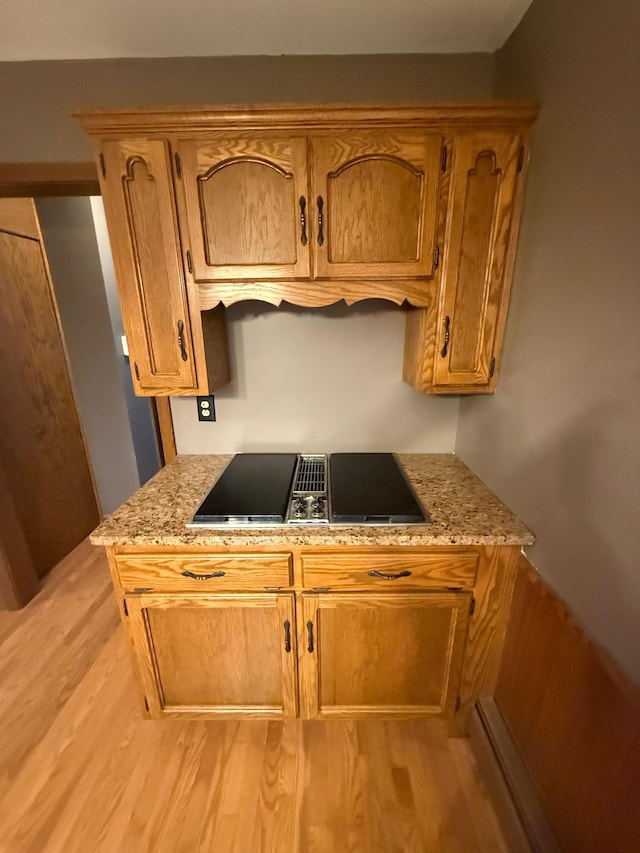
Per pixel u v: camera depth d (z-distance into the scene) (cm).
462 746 142
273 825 120
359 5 112
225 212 119
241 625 131
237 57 134
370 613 128
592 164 87
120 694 162
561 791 101
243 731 147
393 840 117
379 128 111
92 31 120
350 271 123
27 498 225
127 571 124
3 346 207
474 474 156
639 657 76
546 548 108
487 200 117
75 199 235
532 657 114
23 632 195
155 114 109
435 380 133
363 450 178
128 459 289
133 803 126
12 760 138
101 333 260
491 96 138
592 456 89
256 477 150
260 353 166
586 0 87
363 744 142
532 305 113
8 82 135
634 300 76
